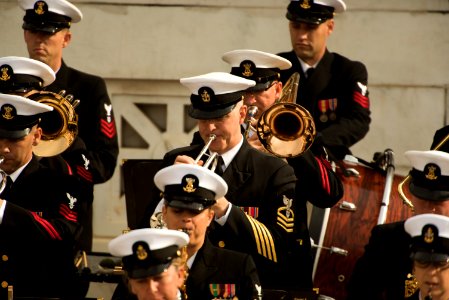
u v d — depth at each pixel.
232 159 28.30
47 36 31.72
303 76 34.09
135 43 37.75
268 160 28.42
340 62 34.41
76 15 32.09
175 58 37.78
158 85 37.84
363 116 34.12
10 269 28.39
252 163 28.33
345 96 34.16
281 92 30.12
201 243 26.25
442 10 37.62
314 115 34.09
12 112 28.08
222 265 26.42
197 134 30.31
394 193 32.75
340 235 32.34
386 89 37.81
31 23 31.72
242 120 28.30
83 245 33.25
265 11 37.62
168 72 37.78
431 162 27.14
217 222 27.52
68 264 28.89
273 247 27.72
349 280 29.91
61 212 28.78
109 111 32.75
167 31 37.75
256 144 29.42
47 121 29.53
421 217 25.34
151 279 24.44
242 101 28.16
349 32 37.69
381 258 27.36
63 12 31.89
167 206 26.19
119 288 26.22
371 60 37.75
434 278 25.28
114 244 24.50
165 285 24.48
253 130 29.11
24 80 29.44
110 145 32.56
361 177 33.00
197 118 27.81
